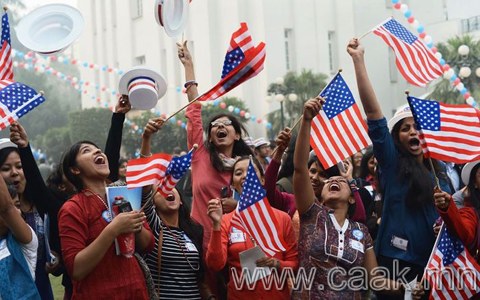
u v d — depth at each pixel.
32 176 6.24
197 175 7.40
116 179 6.76
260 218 6.24
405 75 7.11
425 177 6.59
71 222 5.63
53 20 6.66
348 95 6.68
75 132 47.06
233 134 7.47
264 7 42.94
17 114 6.12
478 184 6.46
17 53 24.17
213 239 6.19
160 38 46.62
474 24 44.25
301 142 6.16
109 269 5.66
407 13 15.52
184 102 45.22
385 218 6.69
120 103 6.70
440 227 6.33
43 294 6.39
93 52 52.44
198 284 6.61
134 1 49.06
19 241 5.92
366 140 6.64
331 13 45.41
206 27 43.47
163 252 6.37
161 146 39.09
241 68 6.15
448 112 6.23
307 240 6.23
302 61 44.41
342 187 6.36
